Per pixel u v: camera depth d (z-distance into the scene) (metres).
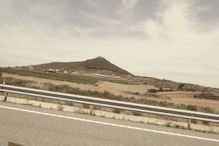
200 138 5.89
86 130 5.41
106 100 7.74
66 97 8.09
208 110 12.87
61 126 5.53
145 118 8.38
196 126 7.96
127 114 8.83
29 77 45.06
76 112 7.91
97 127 5.83
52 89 15.36
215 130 7.55
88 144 4.41
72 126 5.64
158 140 5.28
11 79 19.08
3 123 5.25
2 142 4.02
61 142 4.35
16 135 4.48
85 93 15.38
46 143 4.20
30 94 8.23
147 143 4.94
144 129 6.20
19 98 9.67
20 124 5.31
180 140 5.50
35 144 4.08
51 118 6.26
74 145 4.25
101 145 4.44
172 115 7.34
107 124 6.29
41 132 4.86
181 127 7.33
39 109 7.36
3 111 6.48
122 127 6.14
